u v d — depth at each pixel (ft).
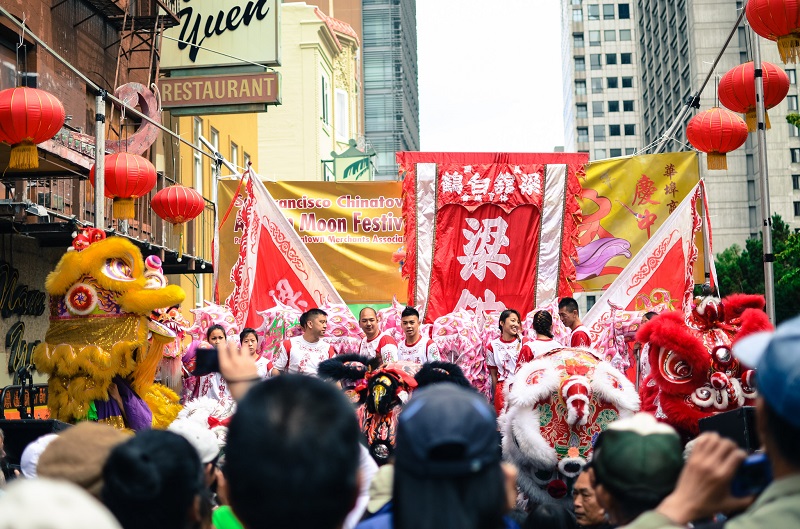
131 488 8.25
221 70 60.03
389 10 289.94
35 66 45.96
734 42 189.78
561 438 22.48
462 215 41.57
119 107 55.62
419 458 7.55
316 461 6.70
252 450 6.73
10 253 43.93
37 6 46.24
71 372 23.35
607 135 305.32
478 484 7.61
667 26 215.51
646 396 28.07
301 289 39.60
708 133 38.68
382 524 9.31
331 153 134.72
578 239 41.88
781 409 6.89
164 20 57.00
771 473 7.41
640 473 8.82
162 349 24.57
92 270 23.53
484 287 41.47
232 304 39.32
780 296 115.75
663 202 44.14
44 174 42.68
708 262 42.47
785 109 194.49
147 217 57.98
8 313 43.98
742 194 197.36
